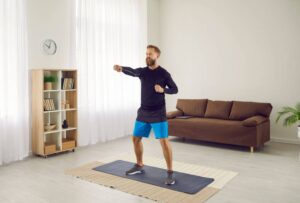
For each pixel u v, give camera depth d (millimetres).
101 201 2982
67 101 5059
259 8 5867
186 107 6312
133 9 6508
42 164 4281
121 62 6188
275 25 5727
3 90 4246
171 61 7055
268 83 5879
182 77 6930
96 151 5090
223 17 6281
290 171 3959
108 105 5926
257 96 6012
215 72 6465
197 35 6641
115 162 4340
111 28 5949
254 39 5965
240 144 5094
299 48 5523
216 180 3592
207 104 6129
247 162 4398
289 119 4988
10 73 4348
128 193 3186
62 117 5078
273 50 5781
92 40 5543
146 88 3549
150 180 3559
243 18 6055
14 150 4414
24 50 4531
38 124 4648
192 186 3367
